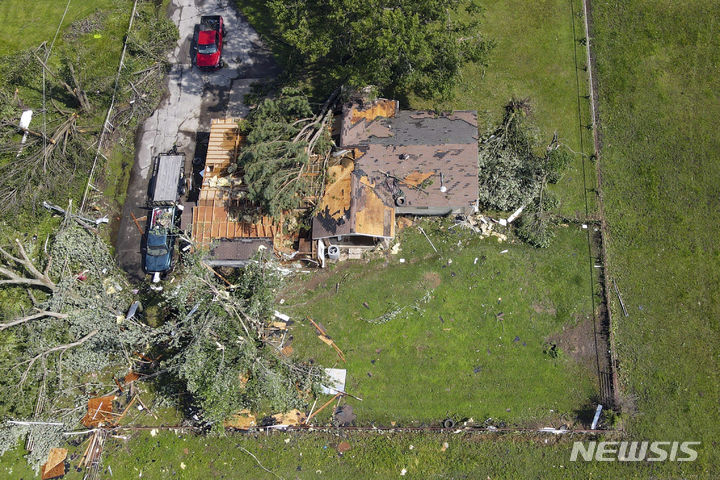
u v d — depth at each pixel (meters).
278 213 24.80
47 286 24.00
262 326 24.56
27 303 26.02
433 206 25.25
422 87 29.70
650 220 26.70
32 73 31.72
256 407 23.27
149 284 26.94
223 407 21.73
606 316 25.05
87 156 29.17
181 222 27.52
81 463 24.16
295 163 25.39
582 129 28.84
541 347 24.84
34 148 29.05
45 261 26.72
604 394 23.88
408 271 26.47
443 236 26.89
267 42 32.28
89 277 26.53
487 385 24.48
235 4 33.50
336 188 25.52
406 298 26.02
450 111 27.23
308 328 25.88
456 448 23.55
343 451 23.80
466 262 26.42
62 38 33.25
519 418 23.89
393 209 25.52
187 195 28.77
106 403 24.86
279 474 23.64
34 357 22.33
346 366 25.14
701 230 26.36
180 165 28.28
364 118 26.89
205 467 23.91
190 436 24.38
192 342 21.95
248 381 22.66
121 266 27.56
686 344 24.47
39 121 30.47
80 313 23.12
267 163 24.45
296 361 25.23
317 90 30.30
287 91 26.70
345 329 25.73
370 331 25.59
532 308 25.48
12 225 27.80
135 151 30.08
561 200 27.38
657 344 24.55
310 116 27.73
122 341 23.31
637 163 27.89
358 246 26.55
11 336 24.72
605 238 26.42
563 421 23.75
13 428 22.48
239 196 26.36
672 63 30.00
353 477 23.42
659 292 25.38
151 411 24.81
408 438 23.80
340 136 26.81
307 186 25.67
